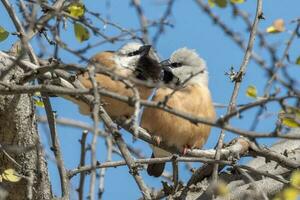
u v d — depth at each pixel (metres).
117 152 12.40
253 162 11.48
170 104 12.81
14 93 9.15
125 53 13.45
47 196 11.15
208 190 10.88
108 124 10.04
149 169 13.82
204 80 13.55
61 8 9.41
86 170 10.59
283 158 11.16
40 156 11.05
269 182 11.01
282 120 8.64
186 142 13.07
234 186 10.94
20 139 10.90
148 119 12.95
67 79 10.13
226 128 7.84
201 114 12.97
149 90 13.19
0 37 9.82
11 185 10.95
